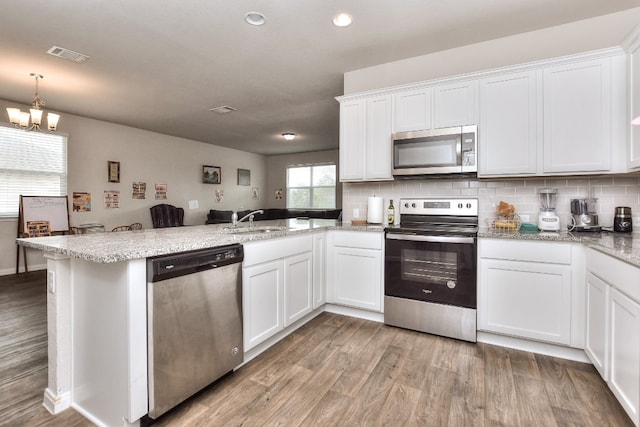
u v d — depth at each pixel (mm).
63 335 1734
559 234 2322
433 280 2621
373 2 2348
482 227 2873
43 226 4758
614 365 1664
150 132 6492
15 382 1960
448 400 1769
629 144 2170
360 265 2953
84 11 2449
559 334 2211
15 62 3330
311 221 3838
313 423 1596
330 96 4430
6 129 4613
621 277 1587
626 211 2365
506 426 1561
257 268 2217
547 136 2461
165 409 1593
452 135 2736
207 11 2459
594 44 2566
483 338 2518
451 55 3076
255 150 8727
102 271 1586
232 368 1988
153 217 6359
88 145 5488
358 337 2604
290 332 2691
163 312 1576
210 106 4863
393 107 3064
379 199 3238
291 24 2641
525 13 2498
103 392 1591
